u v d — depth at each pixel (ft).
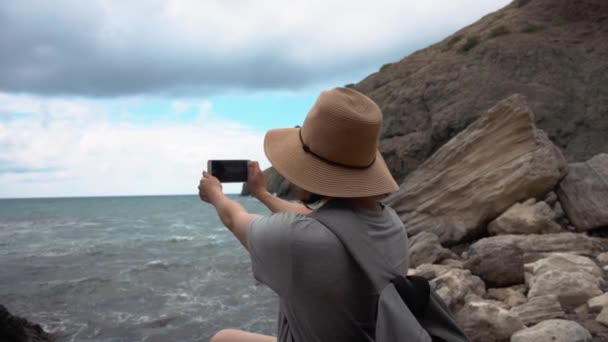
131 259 66.74
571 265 21.12
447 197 40.24
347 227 4.71
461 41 131.54
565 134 79.66
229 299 39.91
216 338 7.23
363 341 4.72
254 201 215.10
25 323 29.48
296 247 4.57
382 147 100.63
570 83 86.63
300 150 5.21
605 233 32.27
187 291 43.62
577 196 34.30
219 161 6.17
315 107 5.11
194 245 82.99
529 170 35.81
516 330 15.38
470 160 39.68
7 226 143.13
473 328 15.80
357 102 5.02
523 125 37.42
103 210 263.49
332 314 4.66
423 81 104.68
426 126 96.48
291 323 4.94
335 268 4.58
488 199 37.42
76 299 41.93
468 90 94.02
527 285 21.94
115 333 32.09
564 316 16.24
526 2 132.05
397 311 4.43
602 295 16.87
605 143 75.56
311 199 5.43
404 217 42.80
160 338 30.91
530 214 32.99
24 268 60.49
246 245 5.07
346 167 5.05
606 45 91.35
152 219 173.68
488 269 22.81
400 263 5.03
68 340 30.99
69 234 110.52
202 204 373.20
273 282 4.78
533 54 94.94
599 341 13.94
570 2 113.29
